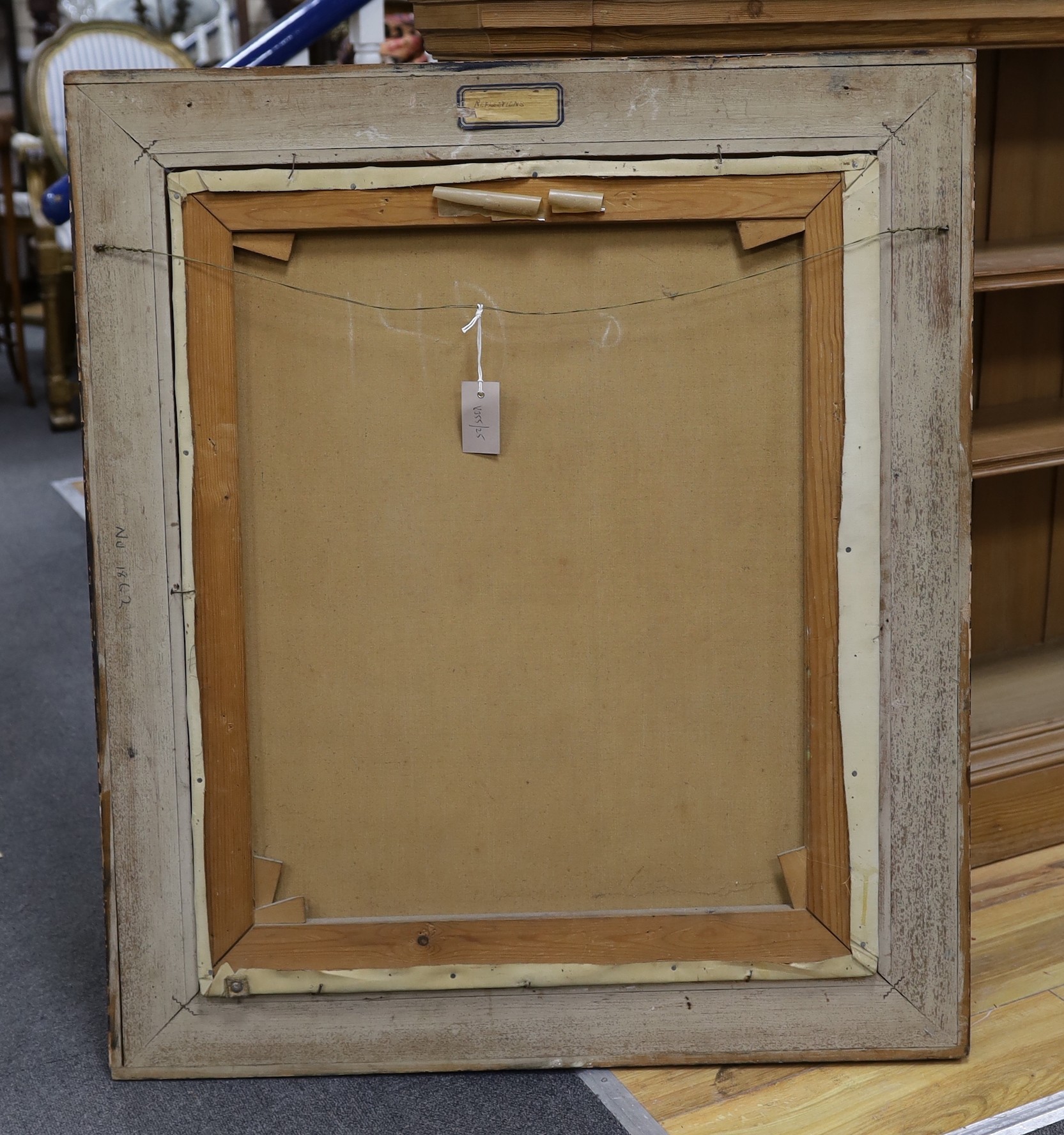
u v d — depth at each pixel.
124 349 1.33
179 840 1.40
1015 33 1.54
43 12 5.98
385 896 1.44
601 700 1.42
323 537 1.39
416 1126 1.34
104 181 1.31
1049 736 1.91
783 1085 1.41
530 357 1.37
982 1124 1.33
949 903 1.42
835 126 1.33
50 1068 1.44
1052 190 2.02
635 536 1.39
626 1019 1.44
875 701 1.40
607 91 1.32
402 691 1.41
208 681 1.38
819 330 1.36
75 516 3.66
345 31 4.77
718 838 1.44
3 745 2.33
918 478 1.38
